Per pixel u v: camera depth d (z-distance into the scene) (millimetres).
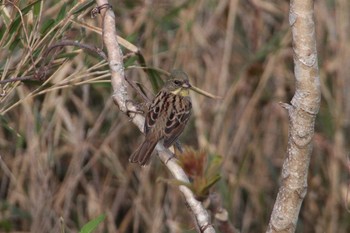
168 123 7086
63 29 7086
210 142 11219
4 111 7578
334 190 11406
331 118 11531
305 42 4906
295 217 5082
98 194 11297
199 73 11320
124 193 11312
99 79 7742
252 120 11633
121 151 11367
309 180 11641
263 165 11578
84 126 11180
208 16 11430
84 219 11234
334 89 11594
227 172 11328
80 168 10992
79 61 8953
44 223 10820
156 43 11102
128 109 6336
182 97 7605
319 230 11484
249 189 11438
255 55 11297
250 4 11664
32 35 7012
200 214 4820
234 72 11656
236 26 11734
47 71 7074
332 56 11586
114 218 11312
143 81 10547
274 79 11734
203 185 4137
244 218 11398
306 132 4953
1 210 10805
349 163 7770
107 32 6539
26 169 10875
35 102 10680
